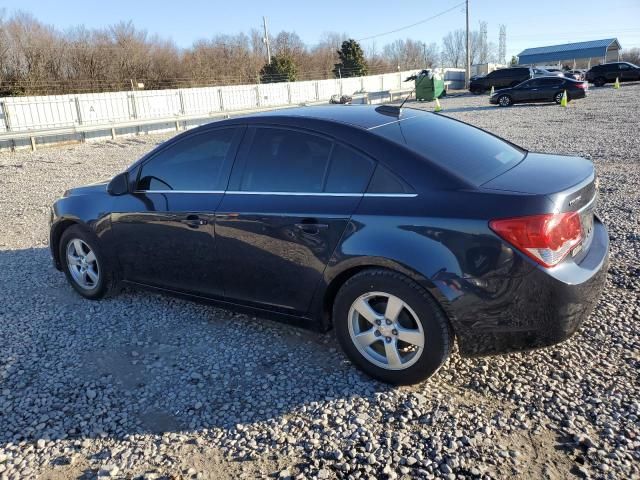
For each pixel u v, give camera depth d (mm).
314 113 3729
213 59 53438
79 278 4820
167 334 4047
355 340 3287
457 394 3105
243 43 58250
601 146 11344
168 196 4051
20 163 15047
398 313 3094
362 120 3555
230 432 2889
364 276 3145
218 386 3320
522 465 2529
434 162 3139
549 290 2777
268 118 3734
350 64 58375
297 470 2580
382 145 3250
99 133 21828
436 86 33656
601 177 8445
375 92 37781
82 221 4562
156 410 3113
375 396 3127
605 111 19031
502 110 22812
